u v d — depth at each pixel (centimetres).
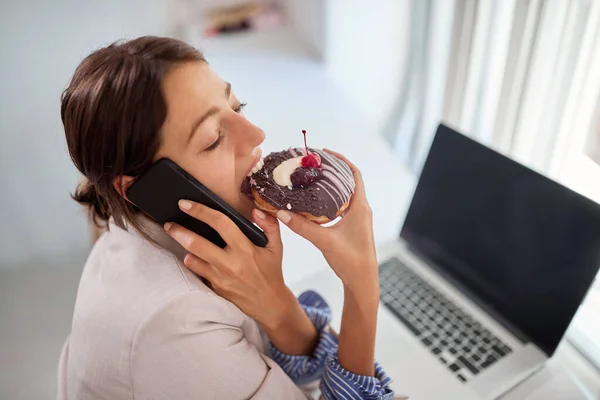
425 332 109
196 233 72
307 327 90
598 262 92
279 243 75
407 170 150
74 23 168
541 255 100
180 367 66
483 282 111
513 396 99
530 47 111
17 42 161
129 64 61
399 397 93
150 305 66
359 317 81
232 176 70
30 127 165
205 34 208
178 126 63
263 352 89
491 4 121
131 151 63
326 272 122
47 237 177
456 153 113
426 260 123
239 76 186
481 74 130
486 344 106
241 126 67
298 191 72
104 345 68
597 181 112
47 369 148
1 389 144
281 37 208
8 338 155
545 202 99
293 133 160
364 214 78
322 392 88
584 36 102
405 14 155
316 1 185
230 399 69
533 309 103
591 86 106
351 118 167
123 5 181
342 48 181
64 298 164
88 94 62
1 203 170
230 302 75
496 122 125
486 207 109
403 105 170
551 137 115
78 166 68
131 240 75
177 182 66
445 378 100
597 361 110
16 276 171
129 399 69
